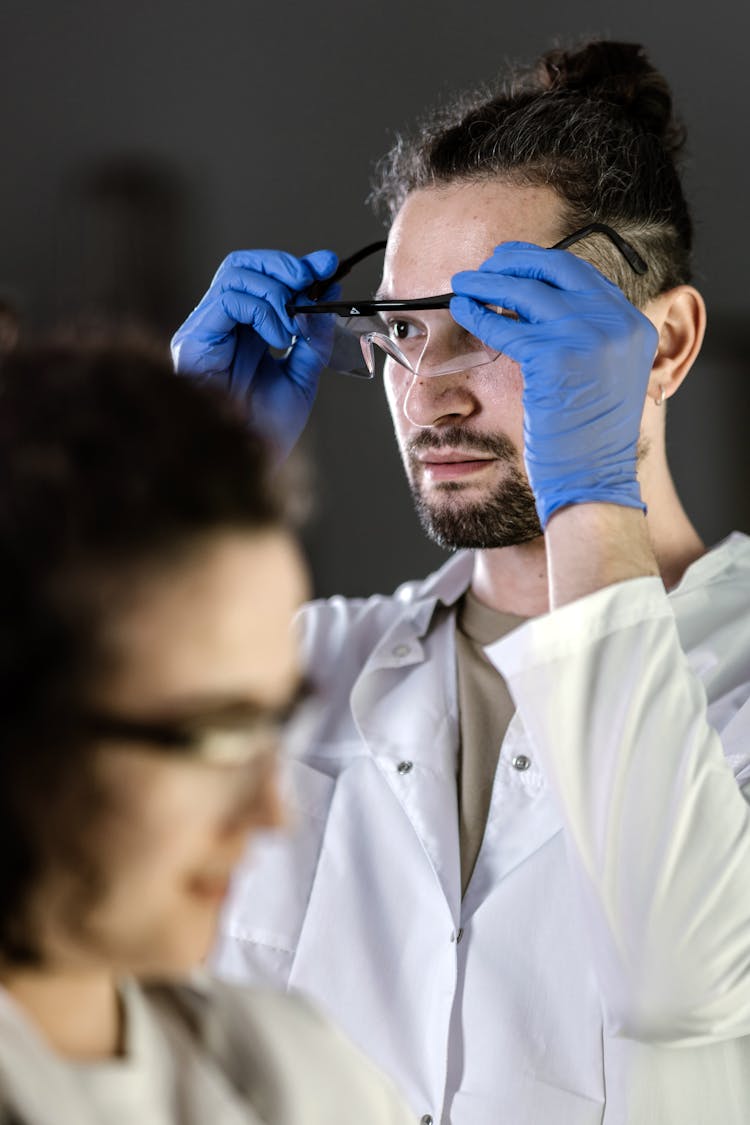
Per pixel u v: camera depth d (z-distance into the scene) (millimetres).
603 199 1747
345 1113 706
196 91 4426
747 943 1388
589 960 1583
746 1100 1506
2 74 4434
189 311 4449
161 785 533
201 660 526
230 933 1734
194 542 516
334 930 1691
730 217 4109
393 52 4355
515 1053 1561
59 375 531
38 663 505
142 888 545
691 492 4129
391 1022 1626
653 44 4156
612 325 1502
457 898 1654
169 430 521
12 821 527
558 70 1962
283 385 1922
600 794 1354
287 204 4426
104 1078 586
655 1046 1514
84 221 4441
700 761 1370
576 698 1355
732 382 4102
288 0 4391
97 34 4426
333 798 1796
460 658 1859
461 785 1753
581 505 1459
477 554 1900
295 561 571
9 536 499
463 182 1750
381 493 4375
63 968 569
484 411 1658
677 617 1764
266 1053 693
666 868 1354
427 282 1711
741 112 4109
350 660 1934
